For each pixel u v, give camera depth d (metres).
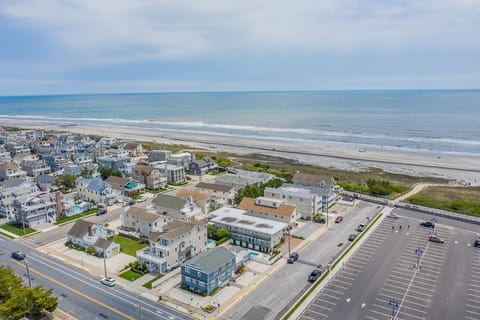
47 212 83.69
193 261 54.22
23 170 127.19
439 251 65.50
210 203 91.94
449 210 88.12
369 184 110.88
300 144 196.88
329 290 52.81
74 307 49.06
